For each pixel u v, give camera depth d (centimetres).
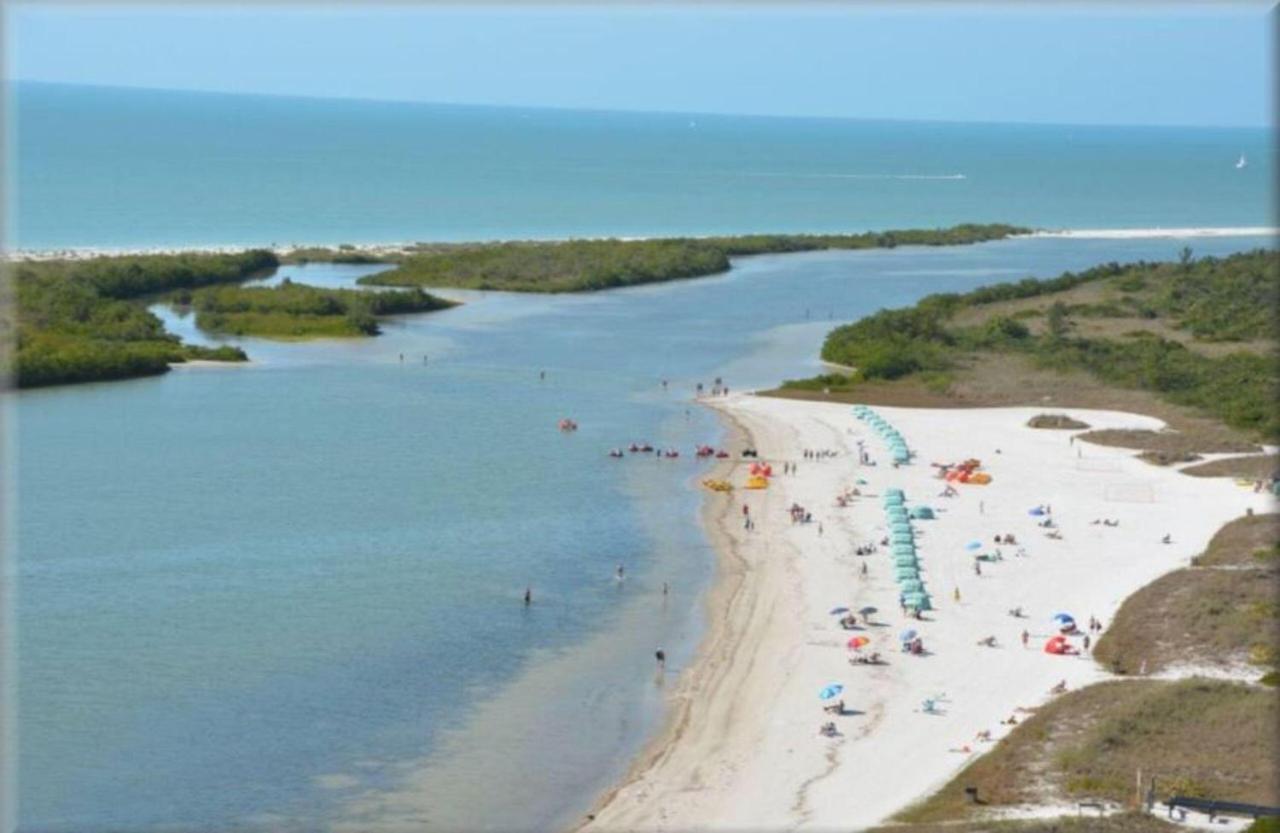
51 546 10244
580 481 12581
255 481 12169
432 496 11919
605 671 8419
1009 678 8275
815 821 6506
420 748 7350
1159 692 7744
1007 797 6600
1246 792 6494
